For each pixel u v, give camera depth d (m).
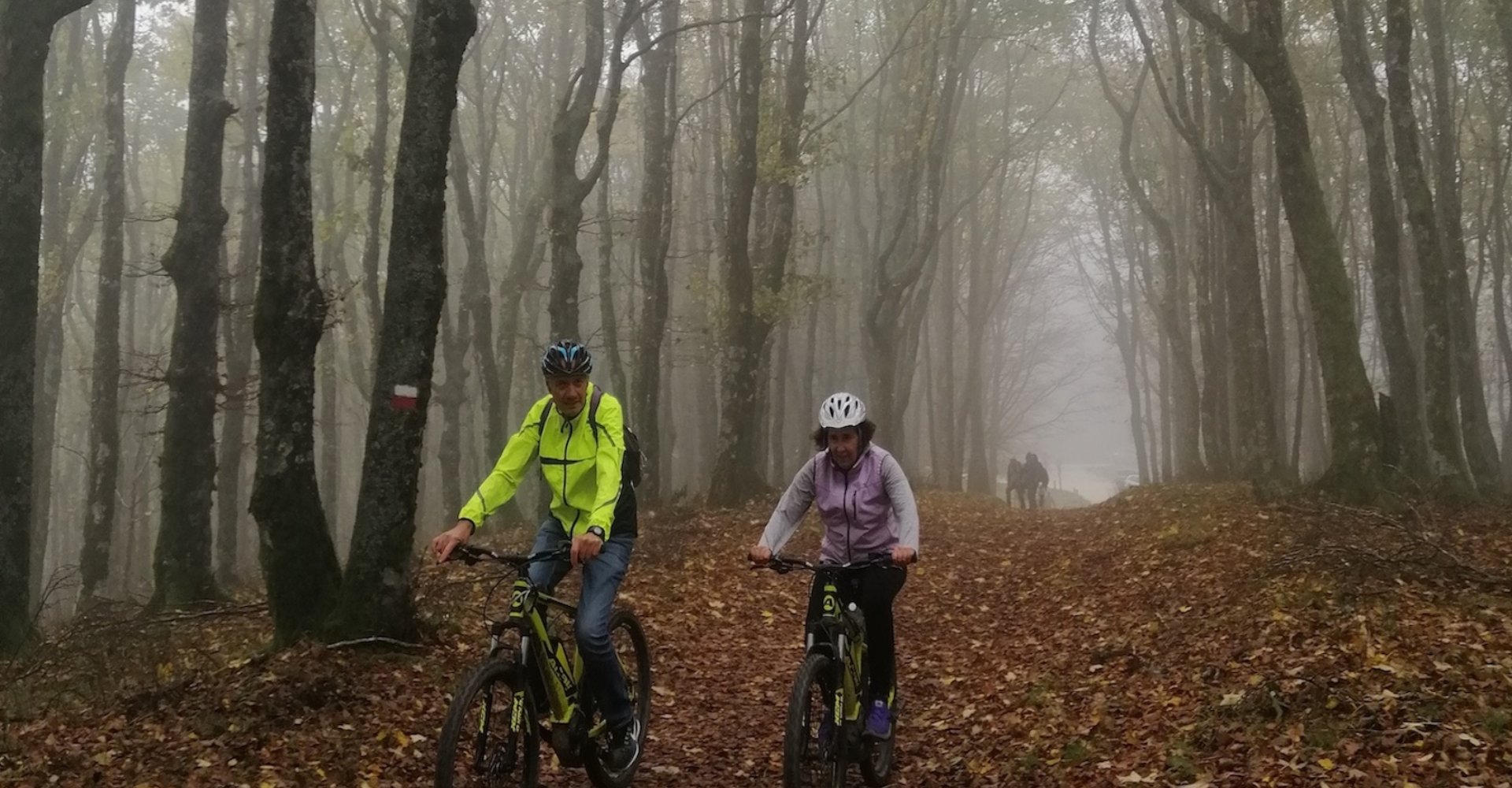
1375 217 16.08
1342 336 13.65
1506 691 5.85
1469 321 20.73
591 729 5.30
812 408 32.62
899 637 10.82
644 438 22.17
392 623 7.85
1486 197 31.30
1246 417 22.38
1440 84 20.53
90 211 25.22
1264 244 34.00
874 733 5.54
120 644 8.91
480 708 4.70
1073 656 8.78
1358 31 16.42
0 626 9.82
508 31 29.53
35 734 6.48
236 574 20.02
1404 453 15.41
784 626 11.14
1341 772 5.09
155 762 5.84
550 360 5.13
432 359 8.16
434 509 36.75
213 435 13.09
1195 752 5.70
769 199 25.78
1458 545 10.69
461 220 24.38
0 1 10.37
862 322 33.66
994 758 6.38
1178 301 34.38
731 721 7.55
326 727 6.35
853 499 5.61
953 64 28.36
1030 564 15.47
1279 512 13.50
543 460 5.29
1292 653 7.06
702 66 36.38
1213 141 24.17
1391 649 6.83
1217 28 14.18
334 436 27.23
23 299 10.16
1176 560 12.38
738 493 19.95
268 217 8.30
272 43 8.32
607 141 17.98
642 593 11.58
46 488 23.75
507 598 10.66
